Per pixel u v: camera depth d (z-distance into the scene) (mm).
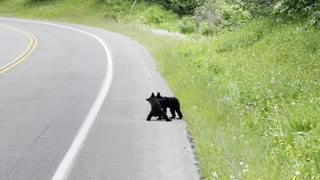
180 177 14625
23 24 106938
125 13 115188
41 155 17438
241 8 64562
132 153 17453
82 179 14766
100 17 114562
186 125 21609
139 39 70375
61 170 15664
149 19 109438
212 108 23328
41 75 40375
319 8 41531
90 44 66750
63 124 22578
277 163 14875
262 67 33406
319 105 20984
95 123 22641
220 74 35781
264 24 48969
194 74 35250
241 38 48469
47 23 107375
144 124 22109
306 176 13781
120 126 21875
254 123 20719
